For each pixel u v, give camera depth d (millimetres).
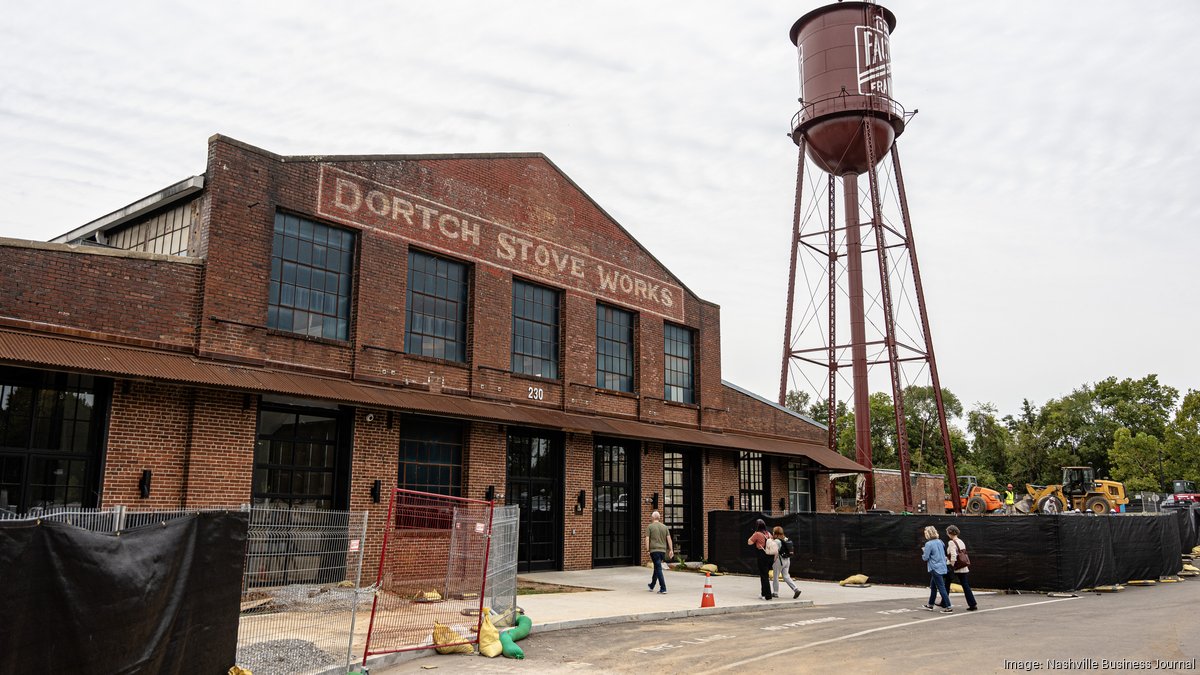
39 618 6105
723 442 27875
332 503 17688
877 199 31578
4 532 5863
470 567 12680
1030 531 21266
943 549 17172
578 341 24484
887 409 79312
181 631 7555
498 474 21203
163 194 17094
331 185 18531
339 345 18281
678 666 10453
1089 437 80625
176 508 14898
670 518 26938
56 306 13977
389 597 11945
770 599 17969
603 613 14750
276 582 10188
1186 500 53812
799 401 88062
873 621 14984
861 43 32938
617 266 26328
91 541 6590
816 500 33125
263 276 16891
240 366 16219
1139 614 15977
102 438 14312
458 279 21625
